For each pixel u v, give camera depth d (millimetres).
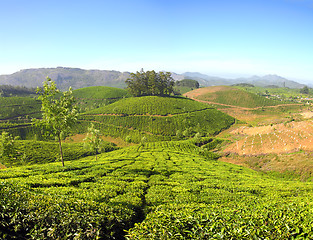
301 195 22641
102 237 9633
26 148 95875
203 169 42312
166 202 17625
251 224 8867
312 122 81000
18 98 190750
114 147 124125
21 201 10578
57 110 30281
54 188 17703
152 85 196125
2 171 25656
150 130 144500
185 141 115938
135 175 29781
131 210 13359
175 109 170625
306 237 7676
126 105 174000
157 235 8508
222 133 151375
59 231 9117
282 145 70625
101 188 19969
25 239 8992
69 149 107812
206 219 9539
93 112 167875
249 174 44562
